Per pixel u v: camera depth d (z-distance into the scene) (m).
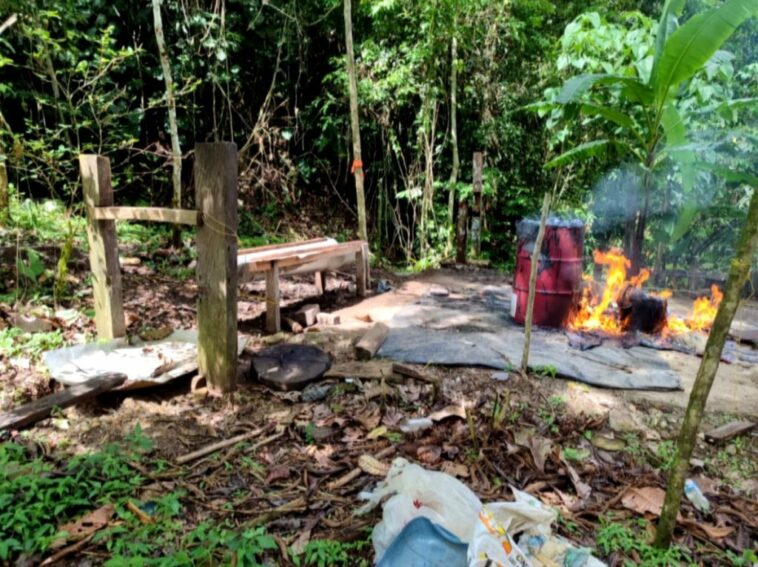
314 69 7.87
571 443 2.70
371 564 1.87
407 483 2.00
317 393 3.02
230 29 6.96
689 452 1.89
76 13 5.34
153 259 5.48
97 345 3.30
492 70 7.63
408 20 6.94
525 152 8.02
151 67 6.59
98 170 3.19
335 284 5.64
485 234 7.96
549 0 7.61
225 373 2.97
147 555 1.82
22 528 1.87
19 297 3.93
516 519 1.92
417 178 7.69
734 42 5.88
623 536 2.04
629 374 3.37
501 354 3.57
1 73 5.71
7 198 5.20
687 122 4.75
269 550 1.91
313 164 8.16
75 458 2.27
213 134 7.30
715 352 1.77
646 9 7.31
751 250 1.66
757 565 1.96
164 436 2.60
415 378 3.16
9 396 2.78
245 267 3.77
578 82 3.73
